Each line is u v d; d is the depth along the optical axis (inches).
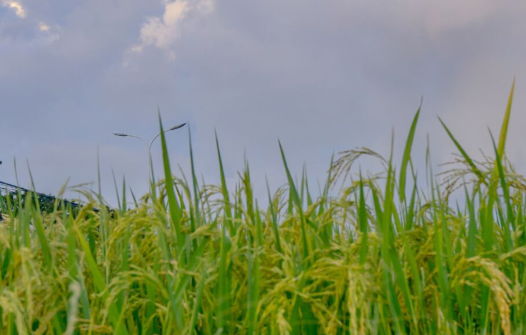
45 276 66.7
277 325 68.6
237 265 76.0
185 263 82.4
